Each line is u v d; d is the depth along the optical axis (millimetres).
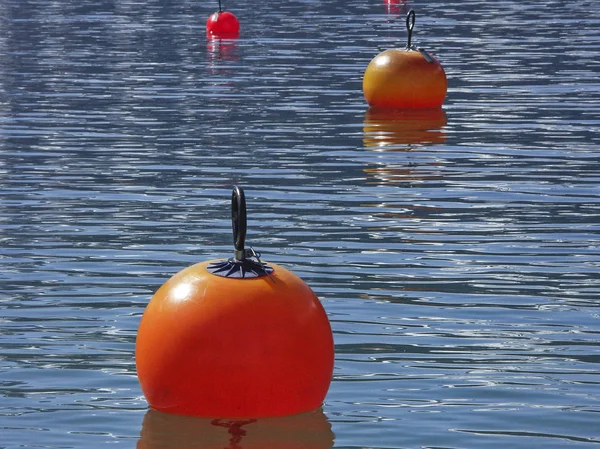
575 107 23953
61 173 17312
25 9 51562
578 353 9523
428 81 23812
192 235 13594
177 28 42688
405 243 13219
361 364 9258
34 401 8406
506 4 53750
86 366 9180
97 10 51188
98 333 10008
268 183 16578
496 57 33094
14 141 20062
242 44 36781
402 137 20484
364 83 24391
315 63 31625
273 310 7730
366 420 8039
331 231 13766
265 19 46375
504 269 12141
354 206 15109
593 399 8516
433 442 7688
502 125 21781
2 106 24156
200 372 7734
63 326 10188
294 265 12250
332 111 23531
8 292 11219
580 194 15898
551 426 8000
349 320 10406
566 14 48000
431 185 16469
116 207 15070
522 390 8695
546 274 11945
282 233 13656
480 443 7684
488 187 16328
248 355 7676
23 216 14539
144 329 8023
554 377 8977
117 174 17250
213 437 7637
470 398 8523
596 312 10648
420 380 8891
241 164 18000
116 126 21656
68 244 13164
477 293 11258
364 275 11883
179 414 7973
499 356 9461
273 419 7914
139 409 8227
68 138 20375
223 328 7695
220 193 15906
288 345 7730
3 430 7855
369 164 18000
